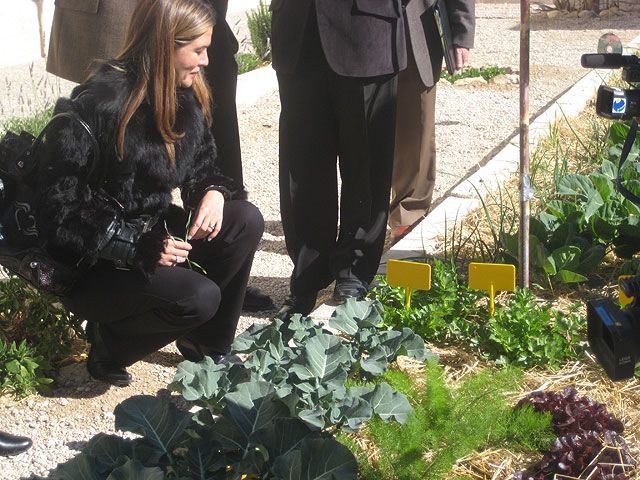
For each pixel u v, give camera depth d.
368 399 2.71
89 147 2.92
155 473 2.24
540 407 2.81
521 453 2.74
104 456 2.46
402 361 3.37
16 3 10.39
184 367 2.79
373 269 4.17
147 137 3.00
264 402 2.58
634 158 5.18
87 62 4.37
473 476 2.64
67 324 3.65
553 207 4.33
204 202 3.28
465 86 9.30
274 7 3.92
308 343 2.86
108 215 2.99
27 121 6.85
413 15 4.27
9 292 3.66
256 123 7.74
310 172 4.03
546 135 6.38
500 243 4.18
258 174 6.36
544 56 10.83
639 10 14.09
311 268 4.08
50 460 3.01
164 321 3.20
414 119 4.76
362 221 4.07
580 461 2.55
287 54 3.88
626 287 2.32
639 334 2.23
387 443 2.59
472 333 3.46
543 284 3.93
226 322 3.50
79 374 3.59
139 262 3.00
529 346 3.29
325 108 3.96
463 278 3.90
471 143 7.04
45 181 2.95
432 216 4.92
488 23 14.05
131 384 3.52
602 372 3.23
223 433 2.52
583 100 7.46
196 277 3.17
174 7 2.89
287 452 2.40
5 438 3.06
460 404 2.79
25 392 3.40
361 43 3.75
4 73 9.73
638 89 2.29
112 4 4.28
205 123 3.32
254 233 3.35
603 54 2.30
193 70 3.04
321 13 3.74
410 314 3.54
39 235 3.05
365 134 3.92
